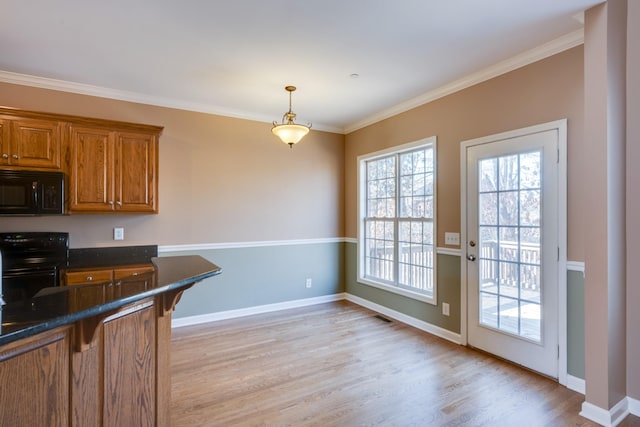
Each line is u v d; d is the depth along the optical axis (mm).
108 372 1392
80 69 3115
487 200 3145
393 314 4270
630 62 2301
